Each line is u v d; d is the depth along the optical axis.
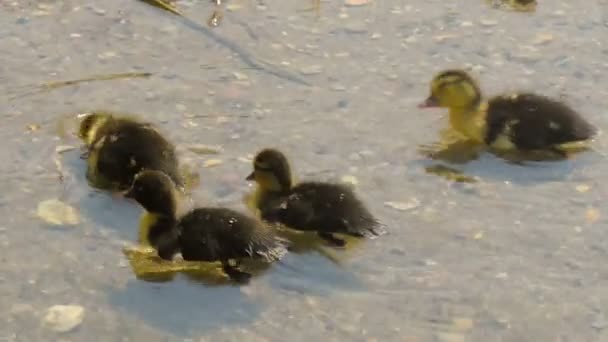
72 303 11.10
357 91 14.98
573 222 12.43
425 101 14.05
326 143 13.80
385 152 13.68
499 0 17.58
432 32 16.59
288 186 12.50
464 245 12.02
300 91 14.95
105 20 16.67
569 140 13.69
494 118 13.77
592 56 15.95
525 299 11.23
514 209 12.64
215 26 16.58
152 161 12.77
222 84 15.09
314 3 17.31
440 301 11.18
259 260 11.66
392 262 11.73
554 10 17.30
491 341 10.66
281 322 10.88
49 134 13.88
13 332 10.68
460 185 13.07
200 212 11.81
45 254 11.79
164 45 16.06
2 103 14.51
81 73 15.28
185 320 10.91
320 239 12.10
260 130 14.03
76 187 12.91
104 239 12.06
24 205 12.55
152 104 14.59
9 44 15.93
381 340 10.65
